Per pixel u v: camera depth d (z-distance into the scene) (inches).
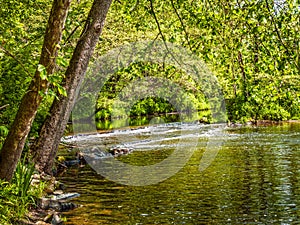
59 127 432.8
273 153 609.6
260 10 368.5
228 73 424.2
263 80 365.1
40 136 427.2
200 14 436.8
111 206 339.6
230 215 311.4
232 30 413.1
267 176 448.5
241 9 393.4
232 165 523.2
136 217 308.7
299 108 352.2
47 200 327.6
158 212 321.7
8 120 421.1
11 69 411.8
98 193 386.9
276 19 349.4
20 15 507.8
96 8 430.6
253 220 299.3
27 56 419.2
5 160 265.6
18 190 292.5
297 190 381.7
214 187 403.5
